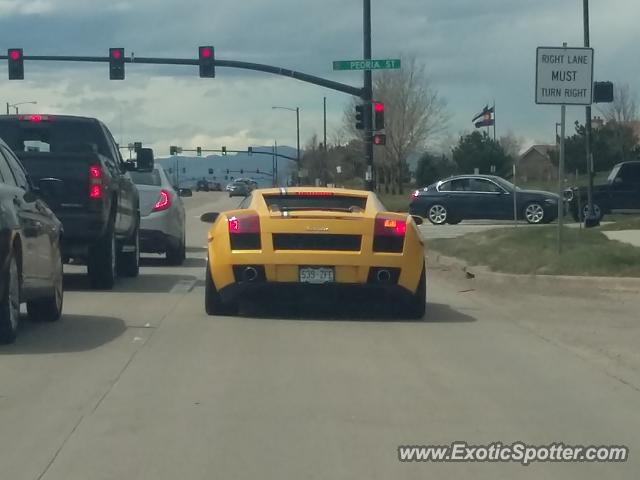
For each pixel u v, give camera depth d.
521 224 32.00
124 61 32.19
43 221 10.55
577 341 10.49
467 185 33.00
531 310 12.85
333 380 8.43
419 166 61.22
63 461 6.16
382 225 11.20
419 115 58.91
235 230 11.20
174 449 6.42
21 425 6.96
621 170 29.75
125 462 6.15
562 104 15.95
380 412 7.41
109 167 14.40
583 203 29.84
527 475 6.08
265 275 11.11
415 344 10.19
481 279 16.17
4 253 9.13
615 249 16.31
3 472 5.94
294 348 9.84
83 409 7.39
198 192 109.50
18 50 31.94
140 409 7.41
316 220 11.10
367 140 31.69
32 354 9.38
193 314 12.02
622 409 7.63
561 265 15.59
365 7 30.89
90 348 9.71
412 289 11.39
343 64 29.98
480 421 7.21
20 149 15.16
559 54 15.90
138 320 11.53
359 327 11.21
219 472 5.98
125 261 16.44
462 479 5.98
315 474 5.98
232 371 8.73
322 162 75.06
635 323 11.74
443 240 21.22
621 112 56.16
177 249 19.08
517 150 76.56
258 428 6.93
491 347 10.09
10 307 9.54
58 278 11.25
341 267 11.09
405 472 6.07
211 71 32.06
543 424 7.17
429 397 7.90
